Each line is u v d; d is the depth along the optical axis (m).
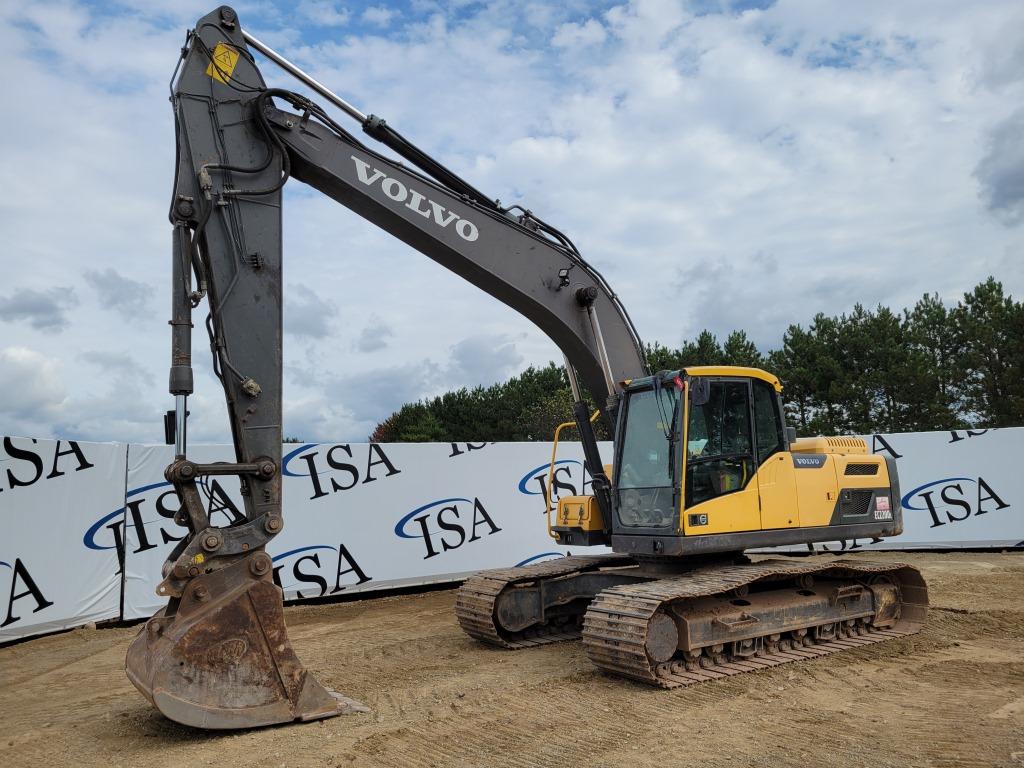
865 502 8.52
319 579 11.52
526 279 7.66
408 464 12.41
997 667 7.09
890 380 27.02
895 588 8.78
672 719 5.76
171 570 5.49
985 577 12.41
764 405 7.91
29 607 9.30
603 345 7.87
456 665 7.73
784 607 7.60
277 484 5.96
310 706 5.80
